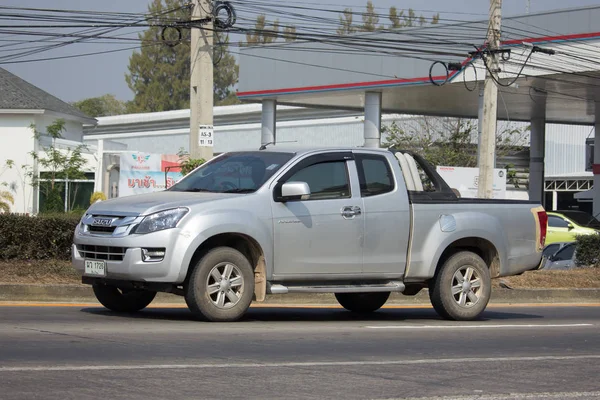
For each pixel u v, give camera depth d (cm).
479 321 1748
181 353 1165
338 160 1614
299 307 2006
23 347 1171
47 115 6278
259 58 5166
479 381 1061
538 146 6191
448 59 4459
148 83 13612
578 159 7888
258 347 1248
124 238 1428
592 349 1388
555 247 3269
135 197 1541
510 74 4338
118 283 1471
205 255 1459
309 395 938
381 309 2025
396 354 1248
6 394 888
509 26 4331
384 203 1631
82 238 1488
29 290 1867
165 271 1416
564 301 2461
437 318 1800
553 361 1243
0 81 6325
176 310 1750
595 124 6031
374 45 4538
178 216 1435
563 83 4544
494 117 3253
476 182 3953
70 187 5403
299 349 1251
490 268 1794
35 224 2145
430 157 6375
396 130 6856
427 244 1677
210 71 2756
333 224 1570
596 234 3092
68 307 1733
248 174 1577
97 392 909
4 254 2125
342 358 1188
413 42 4422
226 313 1478
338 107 5769
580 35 4103
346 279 1611
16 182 6066
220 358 1139
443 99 5222
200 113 2744
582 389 1034
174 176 3856
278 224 1519
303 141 8144
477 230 1731
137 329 1378
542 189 6203
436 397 954
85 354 1130
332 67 4872
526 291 2419
